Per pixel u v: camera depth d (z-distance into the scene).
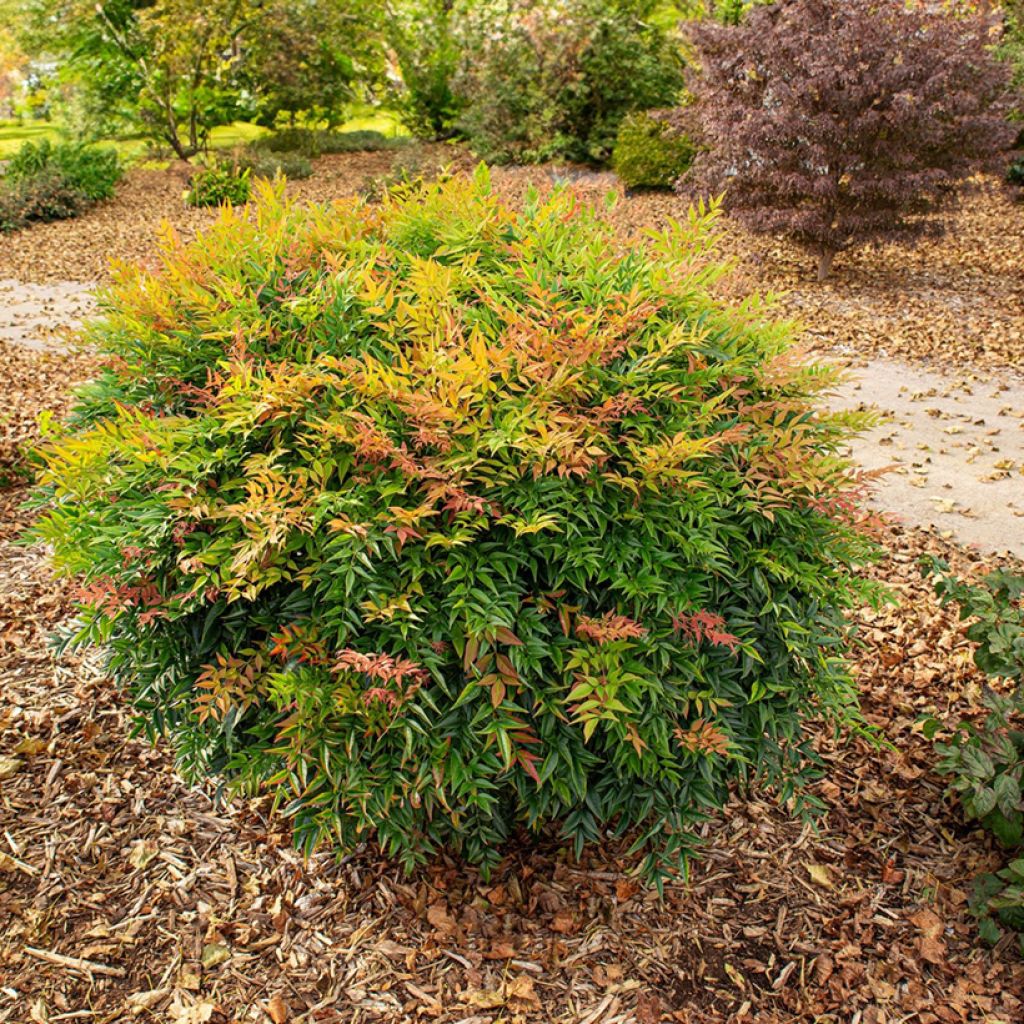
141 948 2.54
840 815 3.05
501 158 17.02
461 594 2.17
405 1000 2.40
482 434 2.27
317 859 2.82
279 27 18.42
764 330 2.78
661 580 2.24
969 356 8.16
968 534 5.11
